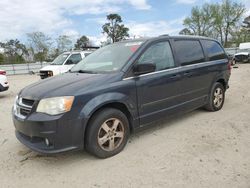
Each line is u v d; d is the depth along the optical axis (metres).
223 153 3.76
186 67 4.96
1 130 5.28
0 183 3.23
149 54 4.36
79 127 3.44
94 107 3.52
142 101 4.15
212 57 5.79
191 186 2.96
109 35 53.88
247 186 2.93
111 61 4.34
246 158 3.59
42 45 43.28
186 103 5.01
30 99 3.54
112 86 3.76
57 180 3.26
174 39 4.95
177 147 4.04
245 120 5.25
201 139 4.32
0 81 9.20
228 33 53.34
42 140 3.46
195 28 55.12
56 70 12.27
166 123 5.24
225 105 6.60
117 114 3.83
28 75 26.48
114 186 3.05
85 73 4.27
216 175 3.17
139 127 4.19
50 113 3.32
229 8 52.00
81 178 3.28
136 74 4.06
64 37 44.16
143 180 3.14
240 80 12.00
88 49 14.34
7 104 8.17
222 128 4.82
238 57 26.94
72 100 3.39
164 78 4.45
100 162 3.67
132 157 3.77
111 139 3.80
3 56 43.78
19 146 4.36
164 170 3.35
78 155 3.92
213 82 5.75
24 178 3.33
